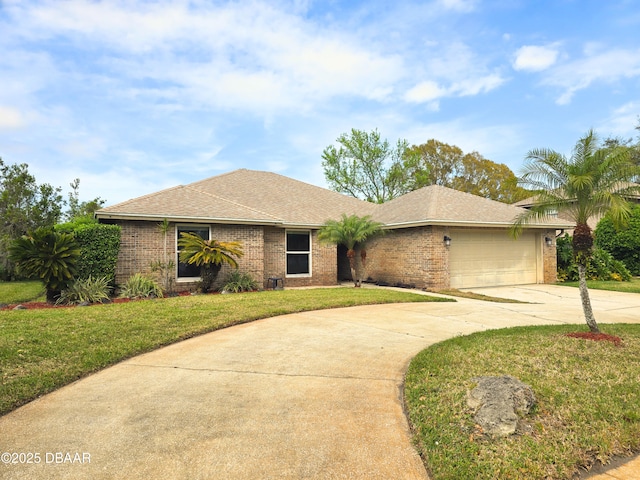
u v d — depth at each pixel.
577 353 5.89
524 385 4.22
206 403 4.45
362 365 5.77
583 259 7.01
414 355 6.23
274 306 10.19
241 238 14.80
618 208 6.54
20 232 22.19
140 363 5.87
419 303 11.59
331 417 4.11
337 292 13.40
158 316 8.54
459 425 3.78
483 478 3.05
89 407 4.34
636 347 6.26
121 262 13.01
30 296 14.49
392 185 38.00
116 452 3.40
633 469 3.31
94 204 27.44
